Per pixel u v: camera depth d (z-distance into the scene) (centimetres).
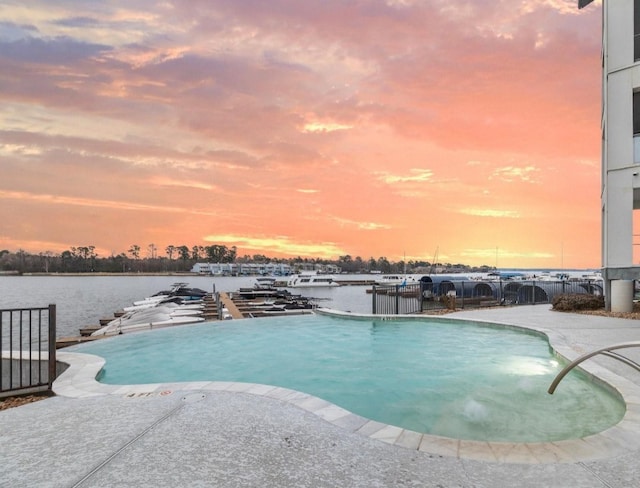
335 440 349
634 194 1491
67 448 328
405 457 315
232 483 268
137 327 1488
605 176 1479
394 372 781
